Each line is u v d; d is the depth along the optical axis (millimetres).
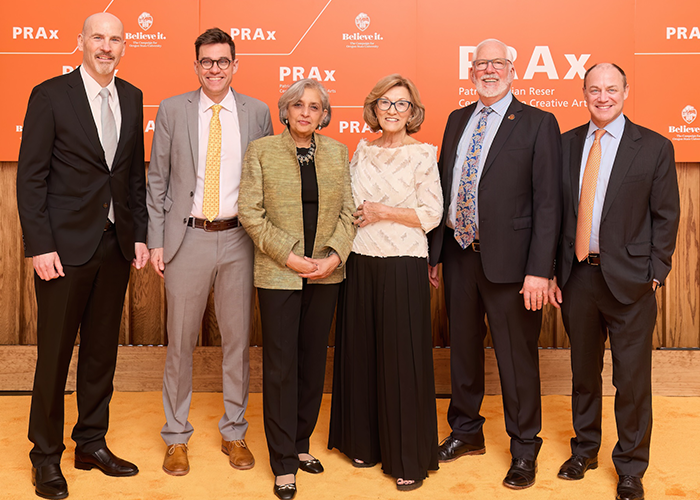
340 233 2549
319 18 3596
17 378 3719
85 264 2404
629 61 3561
